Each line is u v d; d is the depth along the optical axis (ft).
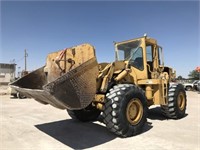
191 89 87.51
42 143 15.44
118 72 18.29
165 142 15.25
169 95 23.06
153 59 23.13
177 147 14.23
